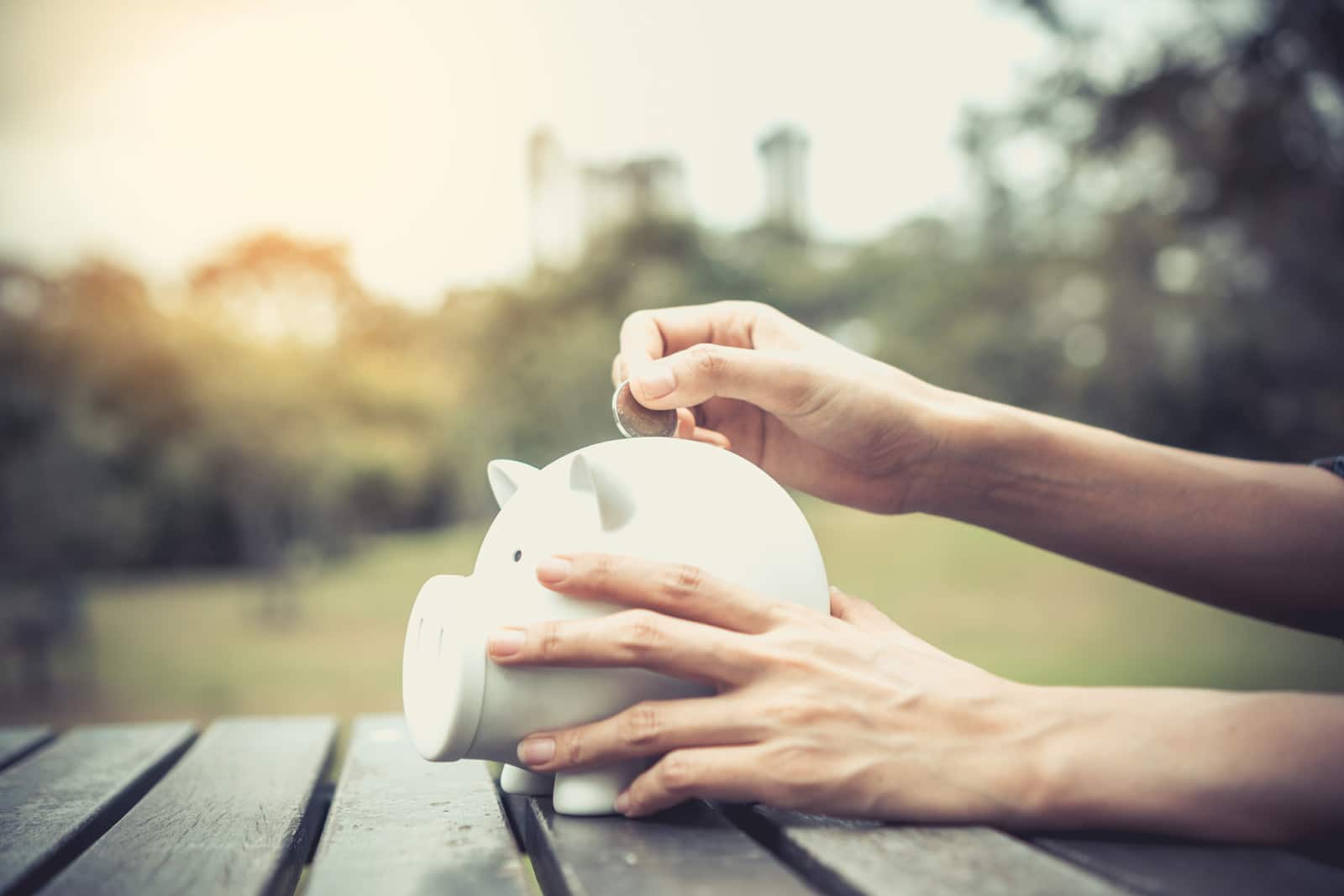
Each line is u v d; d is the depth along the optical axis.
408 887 0.94
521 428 37.31
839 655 1.07
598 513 1.15
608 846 1.02
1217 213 17.27
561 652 1.06
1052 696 1.08
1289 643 12.27
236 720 2.04
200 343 35.00
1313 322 16.89
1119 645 12.43
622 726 1.07
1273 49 15.47
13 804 1.34
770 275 32.47
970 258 24.80
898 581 19.66
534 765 1.11
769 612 1.08
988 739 1.04
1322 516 1.48
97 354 34.25
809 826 1.07
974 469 1.51
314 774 1.51
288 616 26.59
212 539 37.03
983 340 23.38
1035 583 19.42
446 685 1.11
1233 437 18.69
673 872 0.93
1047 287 22.70
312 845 1.39
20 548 31.75
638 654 1.05
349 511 38.62
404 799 1.32
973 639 13.12
